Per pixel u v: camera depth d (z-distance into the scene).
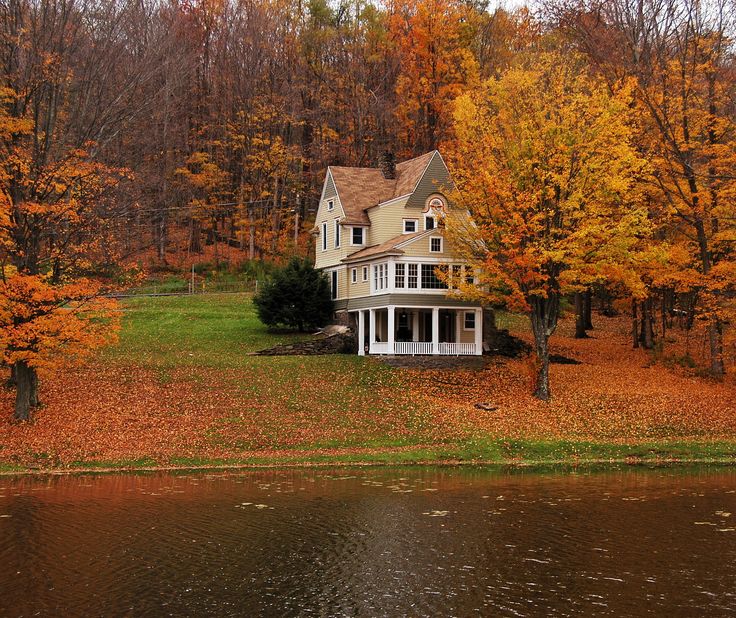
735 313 41.53
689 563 17.61
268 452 31.70
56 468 29.12
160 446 31.67
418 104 74.88
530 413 37.06
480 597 15.56
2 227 30.16
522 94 38.53
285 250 77.00
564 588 16.06
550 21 51.84
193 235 79.62
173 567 17.36
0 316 30.25
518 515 22.05
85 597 15.56
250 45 81.00
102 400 35.97
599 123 36.84
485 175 37.31
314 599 15.49
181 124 79.50
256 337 50.16
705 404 38.53
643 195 42.16
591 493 25.20
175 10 71.56
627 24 45.06
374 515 22.02
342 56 85.44
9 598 15.47
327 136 79.50
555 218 38.19
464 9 76.56
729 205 39.47
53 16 30.00
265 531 20.30
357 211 53.50
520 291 38.03
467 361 45.00
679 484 26.84
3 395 35.81
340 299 53.38
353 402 37.38
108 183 33.12
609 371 45.41
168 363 42.59
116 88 34.75
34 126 30.61
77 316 33.78
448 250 47.25
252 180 79.12
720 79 39.97
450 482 27.14
